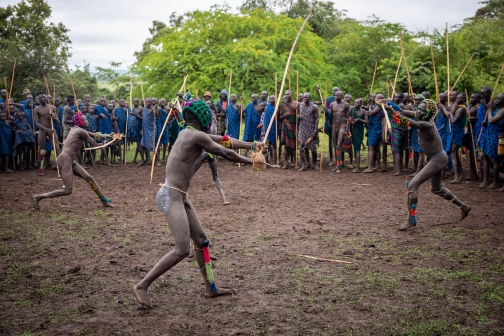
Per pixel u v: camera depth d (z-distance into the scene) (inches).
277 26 994.1
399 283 204.1
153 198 408.8
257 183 483.5
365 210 350.6
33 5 1160.8
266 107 590.2
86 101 626.8
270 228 301.9
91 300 190.2
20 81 1013.2
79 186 468.8
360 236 279.4
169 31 1112.2
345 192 425.7
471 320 169.0
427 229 293.1
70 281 211.3
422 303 184.1
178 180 184.5
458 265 225.8
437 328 163.0
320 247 258.4
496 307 179.5
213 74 981.2
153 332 162.9
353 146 557.0
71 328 165.8
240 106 621.9
